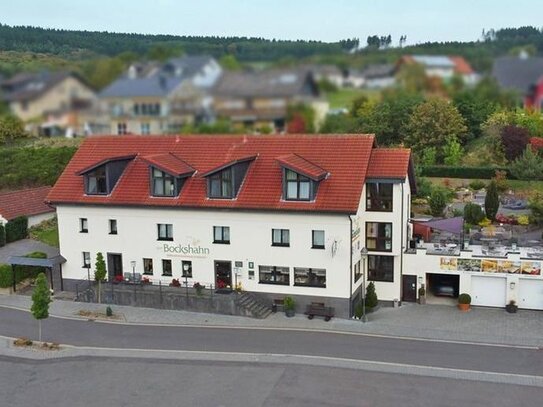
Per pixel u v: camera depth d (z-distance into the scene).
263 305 36.44
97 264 37.50
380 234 37.56
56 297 39.50
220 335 32.78
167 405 24.91
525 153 66.69
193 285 37.72
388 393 25.52
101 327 34.25
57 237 52.81
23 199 55.31
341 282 34.91
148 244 38.41
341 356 29.69
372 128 55.69
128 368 28.75
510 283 36.91
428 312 36.72
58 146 45.84
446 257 37.66
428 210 58.88
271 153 38.19
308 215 34.78
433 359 29.27
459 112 72.31
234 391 26.02
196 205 36.75
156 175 38.06
